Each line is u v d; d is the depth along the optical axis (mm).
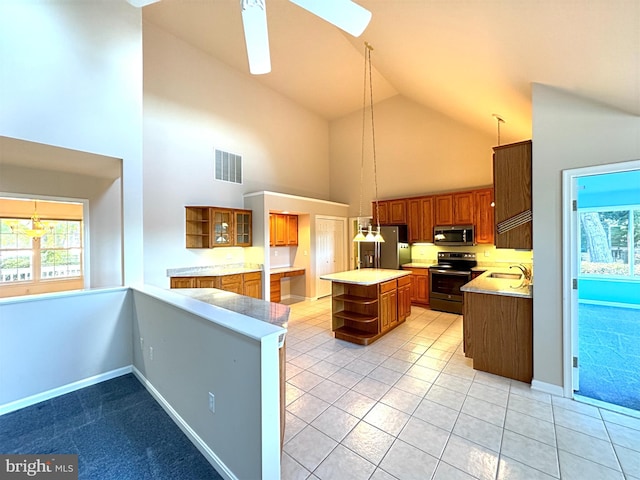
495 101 3320
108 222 3834
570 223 2324
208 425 1770
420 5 2098
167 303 2182
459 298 4977
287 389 2564
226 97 5316
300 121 6824
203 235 4836
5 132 2154
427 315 4961
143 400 2428
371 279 3734
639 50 1468
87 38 2590
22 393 2324
